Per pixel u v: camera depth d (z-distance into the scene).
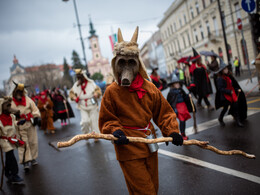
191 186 3.50
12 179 4.74
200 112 8.48
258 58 7.44
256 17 9.48
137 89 2.54
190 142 2.56
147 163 2.63
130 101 2.54
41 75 51.59
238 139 4.97
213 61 9.57
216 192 3.23
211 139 5.21
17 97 5.52
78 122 12.05
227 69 5.95
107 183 4.09
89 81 7.12
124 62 2.50
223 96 5.98
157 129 7.32
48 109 10.11
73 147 6.83
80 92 7.05
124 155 2.53
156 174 2.71
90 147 6.59
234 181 3.42
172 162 4.47
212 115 7.68
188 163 4.30
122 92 2.55
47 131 10.99
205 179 3.62
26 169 5.45
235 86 6.10
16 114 5.16
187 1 37.28
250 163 3.87
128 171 2.53
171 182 3.73
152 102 2.65
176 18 43.09
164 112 2.72
